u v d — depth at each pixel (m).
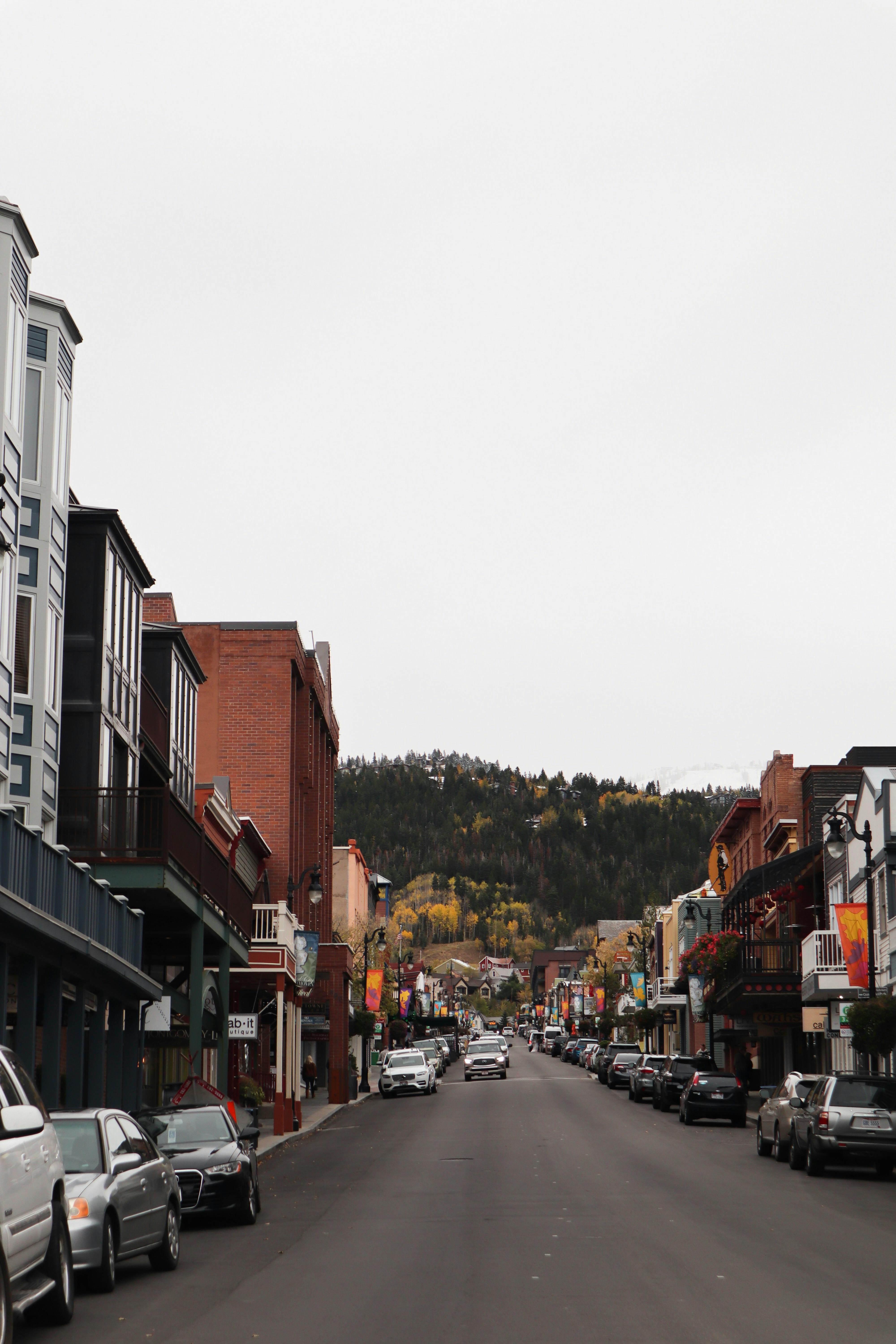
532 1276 14.05
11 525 25.42
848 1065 46.06
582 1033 135.88
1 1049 10.81
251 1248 16.77
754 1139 36.41
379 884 106.38
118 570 30.88
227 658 57.69
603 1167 27.36
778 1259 15.20
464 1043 153.62
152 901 28.73
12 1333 9.76
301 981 40.97
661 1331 11.08
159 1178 14.89
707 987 59.09
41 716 26.50
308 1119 45.34
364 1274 14.38
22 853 18.80
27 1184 10.18
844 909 36.66
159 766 35.53
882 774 42.72
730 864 78.12
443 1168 27.56
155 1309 12.40
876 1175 26.48
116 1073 26.30
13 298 25.23
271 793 56.94
